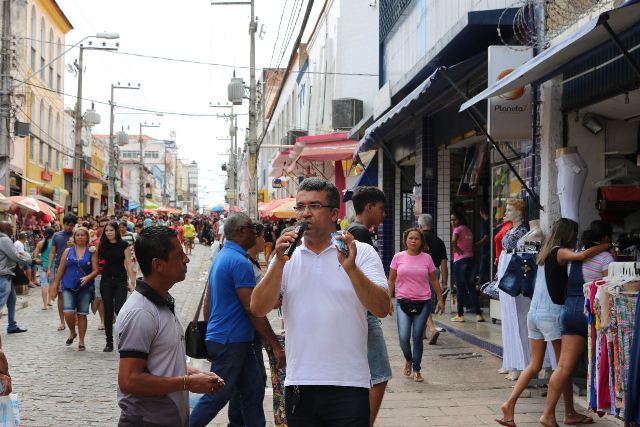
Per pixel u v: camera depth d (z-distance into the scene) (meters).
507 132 8.20
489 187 12.40
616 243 7.43
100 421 6.63
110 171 42.69
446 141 12.73
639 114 7.68
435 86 9.87
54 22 37.25
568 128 7.84
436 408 6.80
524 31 8.35
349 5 21.31
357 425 3.54
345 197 17.86
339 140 18.25
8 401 4.05
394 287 8.25
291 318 3.66
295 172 25.16
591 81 7.25
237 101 26.81
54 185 38.72
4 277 11.23
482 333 10.28
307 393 3.60
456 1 10.91
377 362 5.28
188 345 5.26
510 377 7.98
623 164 7.81
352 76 21.12
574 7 7.29
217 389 3.49
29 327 12.52
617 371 5.46
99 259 10.23
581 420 6.23
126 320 3.39
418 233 8.01
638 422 5.10
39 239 21.97
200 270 26.69
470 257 11.62
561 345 6.04
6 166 19.06
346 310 3.59
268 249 22.50
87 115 35.41
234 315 5.35
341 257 3.48
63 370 8.90
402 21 14.89
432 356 9.32
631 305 5.42
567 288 5.93
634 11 4.95
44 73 35.69
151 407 3.41
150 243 3.47
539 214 8.05
